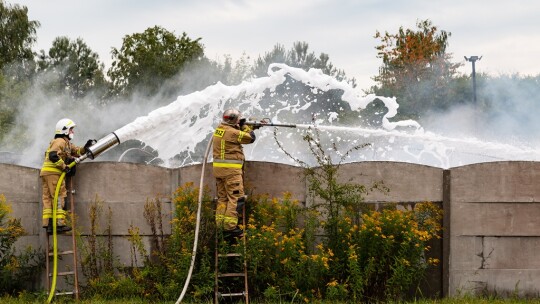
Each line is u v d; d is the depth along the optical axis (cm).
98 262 920
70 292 891
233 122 880
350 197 891
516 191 920
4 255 891
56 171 888
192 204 880
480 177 921
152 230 909
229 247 865
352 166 919
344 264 861
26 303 837
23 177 920
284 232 898
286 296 855
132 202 921
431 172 920
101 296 877
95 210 912
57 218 887
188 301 847
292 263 849
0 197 891
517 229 919
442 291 912
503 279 916
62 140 900
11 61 4528
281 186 919
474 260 917
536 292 916
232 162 864
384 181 918
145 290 879
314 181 882
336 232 871
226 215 859
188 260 843
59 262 919
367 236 859
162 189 924
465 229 916
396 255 865
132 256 916
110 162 922
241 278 866
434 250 916
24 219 917
